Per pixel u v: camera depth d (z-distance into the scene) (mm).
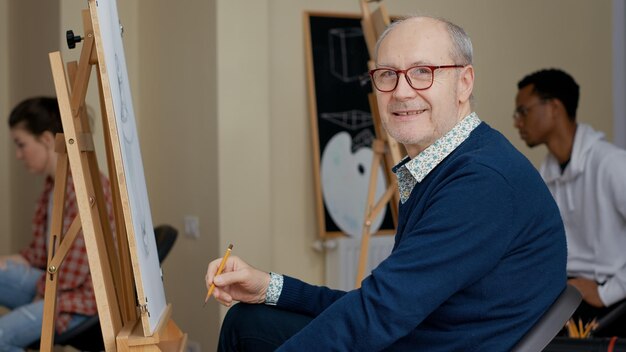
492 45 4395
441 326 1695
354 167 4047
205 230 3740
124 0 4195
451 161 1694
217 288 1979
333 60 4023
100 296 1743
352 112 4055
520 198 1630
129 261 2062
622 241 3270
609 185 3252
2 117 4535
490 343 1663
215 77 3633
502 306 1661
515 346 1664
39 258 3533
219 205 3629
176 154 3963
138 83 4246
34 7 4219
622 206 3217
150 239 2041
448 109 1754
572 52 4617
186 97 3867
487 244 1596
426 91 1737
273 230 3887
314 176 3982
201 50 3736
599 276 3297
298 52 3967
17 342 3094
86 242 1740
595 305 3186
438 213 1611
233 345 1996
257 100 3717
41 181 4215
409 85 1742
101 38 1667
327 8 4043
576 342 1874
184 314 3928
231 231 3656
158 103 4098
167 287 4059
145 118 4207
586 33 4652
